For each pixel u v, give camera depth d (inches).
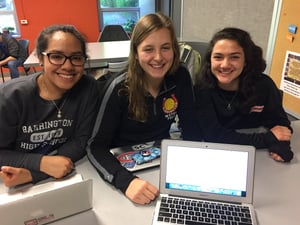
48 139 43.5
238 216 31.2
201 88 51.4
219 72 48.9
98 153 41.5
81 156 43.4
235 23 125.4
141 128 47.4
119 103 43.7
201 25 156.3
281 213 32.6
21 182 35.7
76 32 42.1
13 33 189.0
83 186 31.2
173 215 31.4
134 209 33.3
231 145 33.7
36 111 41.7
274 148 43.6
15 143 42.7
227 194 33.4
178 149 34.7
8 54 158.1
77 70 41.9
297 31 94.5
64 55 39.9
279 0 98.7
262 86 51.8
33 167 38.1
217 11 137.8
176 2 182.2
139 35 40.9
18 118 40.9
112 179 37.0
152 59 41.2
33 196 28.7
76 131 45.1
